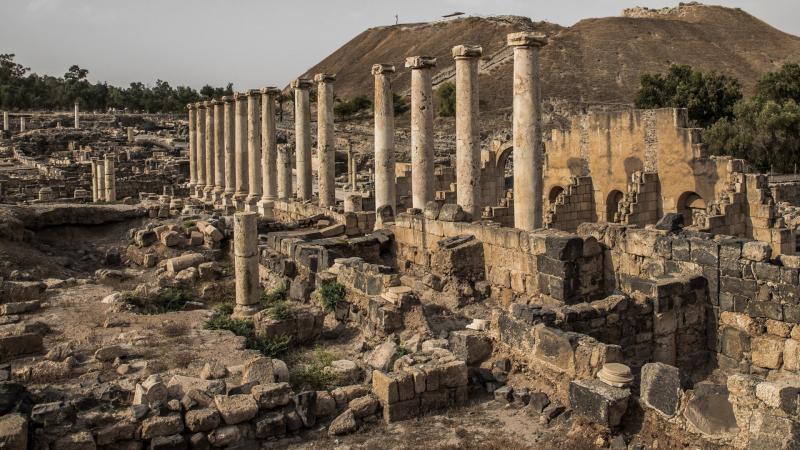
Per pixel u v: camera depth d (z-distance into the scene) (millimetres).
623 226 21281
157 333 19656
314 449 13305
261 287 26844
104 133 115250
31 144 99375
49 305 22938
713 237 19609
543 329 15234
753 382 11344
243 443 13305
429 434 13719
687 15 179625
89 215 37469
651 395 12656
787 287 17219
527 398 14891
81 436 12352
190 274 27141
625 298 17375
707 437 11711
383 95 34125
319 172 40812
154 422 12875
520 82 25172
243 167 52375
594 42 155500
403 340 18516
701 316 18719
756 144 66938
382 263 28359
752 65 139250
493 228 23172
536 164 25297
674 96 83562
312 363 17656
